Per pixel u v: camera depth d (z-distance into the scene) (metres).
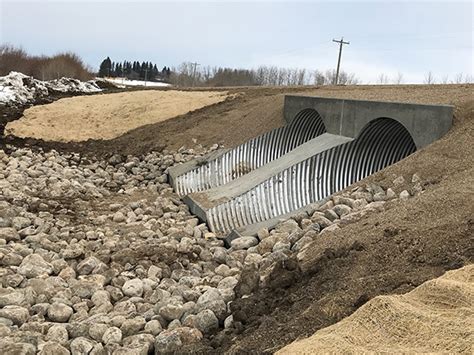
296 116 18.73
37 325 7.36
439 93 16.83
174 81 82.88
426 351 4.69
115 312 8.10
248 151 18.77
